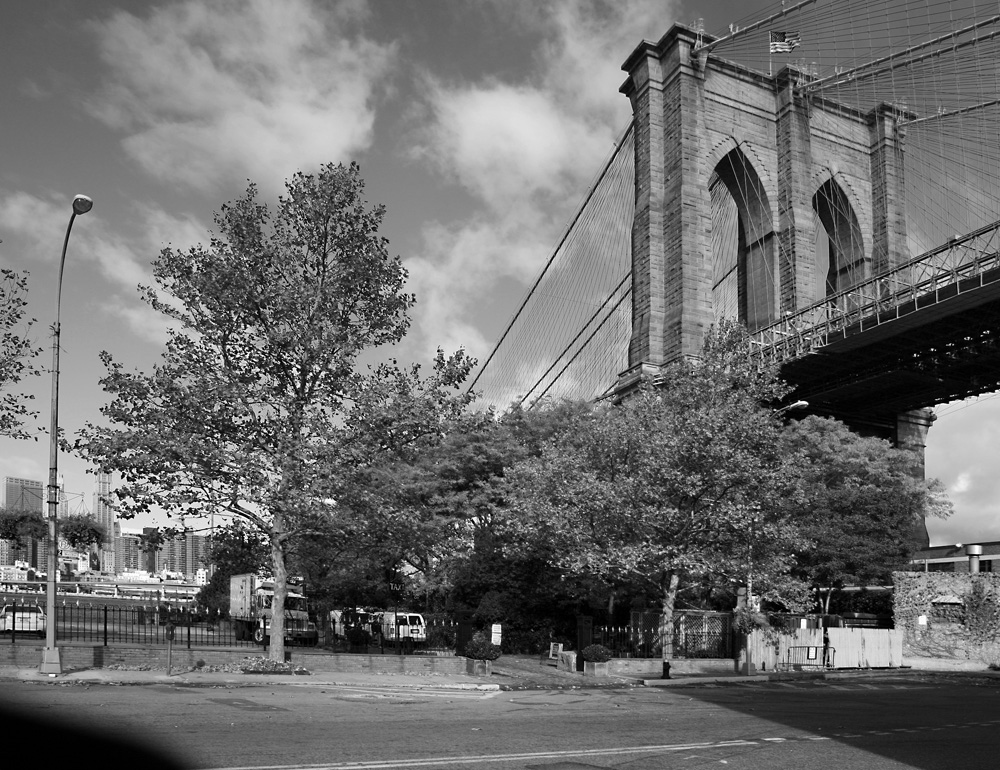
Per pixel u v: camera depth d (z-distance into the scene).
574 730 14.67
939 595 43.69
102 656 23.41
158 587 129.75
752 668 34.19
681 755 12.19
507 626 40.38
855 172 83.88
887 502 47.78
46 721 12.33
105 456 23.30
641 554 31.00
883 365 66.38
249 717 14.58
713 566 32.06
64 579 115.38
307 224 25.69
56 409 22.75
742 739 14.11
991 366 65.56
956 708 21.14
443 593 44.03
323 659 26.36
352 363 25.02
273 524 25.98
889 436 77.81
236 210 25.11
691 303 68.06
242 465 23.41
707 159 74.50
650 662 32.03
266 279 25.12
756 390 34.59
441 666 27.67
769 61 78.44
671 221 70.88
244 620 46.22
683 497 32.62
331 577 42.53
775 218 77.50
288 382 25.45
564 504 33.56
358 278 25.72
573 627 41.56
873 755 12.74
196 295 24.61
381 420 25.05
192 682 21.16
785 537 32.81
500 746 12.45
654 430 33.00
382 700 19.27
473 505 41.25
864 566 45.19
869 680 33.06
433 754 11.46
